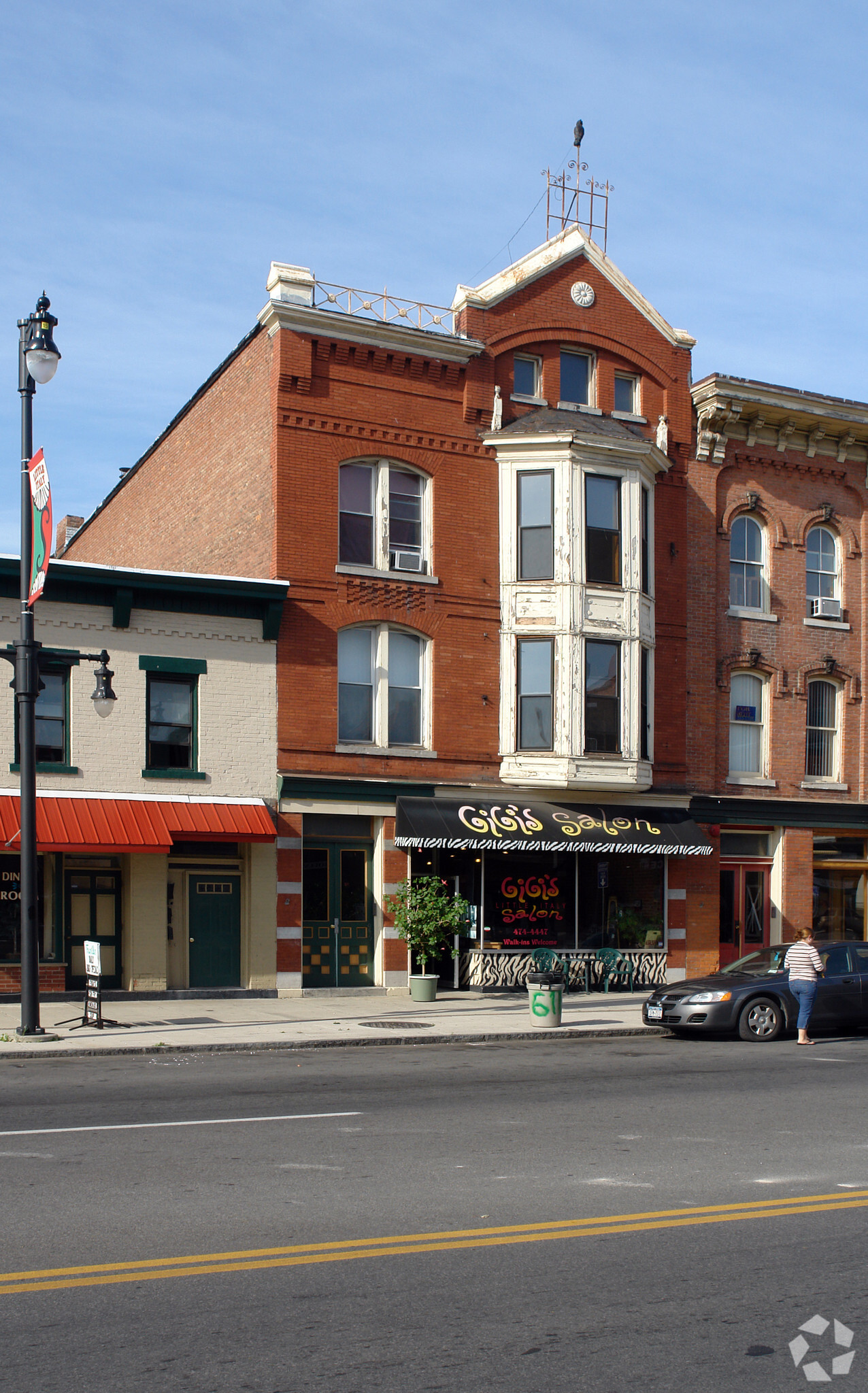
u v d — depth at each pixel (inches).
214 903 941.2
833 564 1245.1
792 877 1186.6
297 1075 579.8
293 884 952.9
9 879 878.4
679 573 1139.9
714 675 1152.8
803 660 1207.6
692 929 1123.9
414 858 1010.1
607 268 1123.3
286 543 969.5
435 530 1027.3
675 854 1061.1
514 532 1048.8
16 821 844.0
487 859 1037.8
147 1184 353.4
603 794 1075.3
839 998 761.6
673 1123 459.5
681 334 1155.3
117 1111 470.3
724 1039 761.0
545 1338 243.8
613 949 1066.1
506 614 1043.9
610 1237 310.3
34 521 719.1
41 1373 223.0
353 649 1003.3
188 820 895.1
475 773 1030.4
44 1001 871.1
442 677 1022.4
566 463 1037.8
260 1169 373.1
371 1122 452.1
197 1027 754.2
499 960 1017.5
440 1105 495.2
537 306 1083.9
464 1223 319.3
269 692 957.8
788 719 1196.5
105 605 906.7
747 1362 234.1
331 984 975.0
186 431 1179.9
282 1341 239.3
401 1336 243.3
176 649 928.3
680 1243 306.3
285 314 971.9
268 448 990.4
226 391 1083.9
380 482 1015.0
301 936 954.1
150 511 1275.8
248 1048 687.7
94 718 897.5
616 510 1063.6
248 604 951.0
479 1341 241.8
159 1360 229.6
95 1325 246.4
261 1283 271.7
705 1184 364.2
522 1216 326.6
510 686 1039.0
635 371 1138.7
